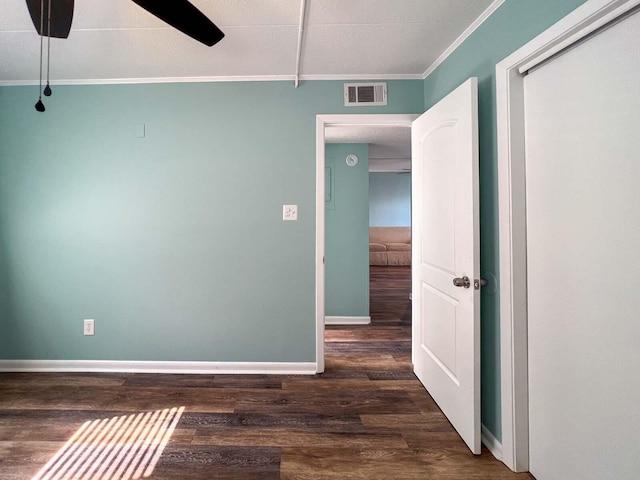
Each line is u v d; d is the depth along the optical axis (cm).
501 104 167
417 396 239
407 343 353
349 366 291
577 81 133
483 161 189
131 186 272
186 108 272
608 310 123
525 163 163
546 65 149
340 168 429
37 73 258
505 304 167
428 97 263
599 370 126
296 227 273
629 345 115
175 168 272
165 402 228
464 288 185
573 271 137
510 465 166
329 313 427
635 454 114
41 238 274
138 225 273
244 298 274
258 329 275
